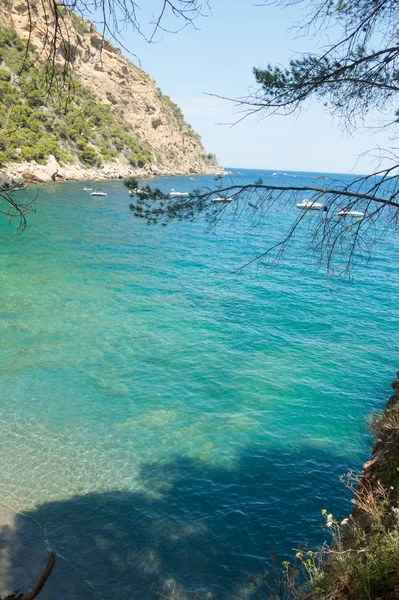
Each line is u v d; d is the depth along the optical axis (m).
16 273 29.75
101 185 102.88
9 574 7.87
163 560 8.52
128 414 13.80
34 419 13.16
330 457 12.16
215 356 18.56
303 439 12.96
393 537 4.54
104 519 9.42
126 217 62.50
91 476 10.80
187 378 16.48
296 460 11.94
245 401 15.00
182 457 11.81
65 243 42.22
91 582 7.91
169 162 172.00
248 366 17.75
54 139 107.88
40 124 104.50
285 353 19.33
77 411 13.76
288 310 25.56
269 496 10.49
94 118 129.00
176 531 9.26
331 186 5.55
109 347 18.83
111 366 17.06
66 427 12.88
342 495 10.66
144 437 12.62
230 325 22.52
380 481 6.17
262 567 8.47
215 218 5.83
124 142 137.75
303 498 10.48
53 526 9.12
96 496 10.10
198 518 9.66
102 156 121.81
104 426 13.05
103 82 150.12
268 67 5.21
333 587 4.65
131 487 10.50
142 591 7.84
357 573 4.43
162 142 174.62
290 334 21.72
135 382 15.91
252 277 33.16
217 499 10.28
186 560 8.55
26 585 7.68
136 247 43.38
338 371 17.70
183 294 27.81
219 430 13.20
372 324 23.72
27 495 9.96
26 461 11.18
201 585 8.02
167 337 20.39
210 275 33.22
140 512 9.71
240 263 38.06
